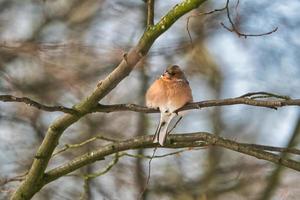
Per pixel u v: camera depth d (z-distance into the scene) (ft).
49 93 42.45
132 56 21.09
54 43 39.93
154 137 24.07
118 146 24.17
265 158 22.56
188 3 20.13
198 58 47.57
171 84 26.81
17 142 45.27
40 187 24.27
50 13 44.98
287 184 41.96
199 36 47.09
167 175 44.98
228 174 43.75
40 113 45.39
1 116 45.19
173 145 24.06
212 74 48.03
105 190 44.24
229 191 43.19
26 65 42.06
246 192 42.78
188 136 23.86
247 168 43.32
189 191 44.21
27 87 42.34
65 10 45.34
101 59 42.04
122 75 21.62
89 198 42.96
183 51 46.11
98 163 44.65
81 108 22.59
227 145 23.00
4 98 21.75
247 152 22.75
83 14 45.50
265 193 41.73
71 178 43.93
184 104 26.84
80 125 45.93
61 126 23.18
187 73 47.57
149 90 27.40
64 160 44.57
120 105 22.90
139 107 22.94
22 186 24.17
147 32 20.68
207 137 23.39
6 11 44.60
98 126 46.11
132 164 44.65
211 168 43.98
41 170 23.88
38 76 42.34
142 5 46.32
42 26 44.50
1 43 38.73
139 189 44.14
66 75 41.73
